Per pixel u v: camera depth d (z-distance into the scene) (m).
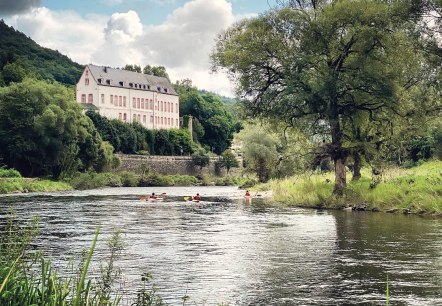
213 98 193.62
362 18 35.38
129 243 19.86
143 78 156.12
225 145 182.38
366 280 13.33
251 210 36.00
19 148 81.19
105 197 54.31
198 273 14.22
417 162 61.06
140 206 40.38
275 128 40.31
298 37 37.25
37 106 83.31
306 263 15.63
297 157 41.56
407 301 11.30
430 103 42.31
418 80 42.72
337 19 35.69
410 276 13.74
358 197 36.41
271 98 37.56
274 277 13.72
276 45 37.06
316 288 12.51
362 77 35.22
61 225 26.00
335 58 37.91
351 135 39.81
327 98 35.16
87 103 138.75
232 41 39.19
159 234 22.59
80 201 46.62
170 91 164.38
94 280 12.61
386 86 35.22
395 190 34.38
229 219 29.36
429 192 32.62
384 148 38.84
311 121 37.31
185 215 32.19
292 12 36.81
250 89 38.94
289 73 36.47
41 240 20.38
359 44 36.19
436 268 14.74
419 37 40.78
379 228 24.00
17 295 6.91
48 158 83.88
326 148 37.94
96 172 97.25
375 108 37.00
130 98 148.25
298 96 34.78
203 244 19.59
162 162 125.31
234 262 15.83
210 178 121.00
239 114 39.50
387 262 15.67
